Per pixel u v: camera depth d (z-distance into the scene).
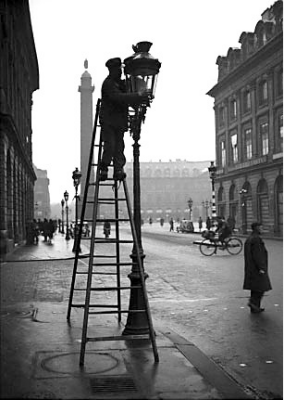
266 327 8.56
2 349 6.70
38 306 10.30
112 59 7.34
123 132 7.55
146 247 31.55
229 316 9.55
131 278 7.39
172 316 9.62
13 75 32.47
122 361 6.09
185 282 14.56
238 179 49.50
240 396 4.93
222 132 54.16
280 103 40.78
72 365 5.93
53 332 7.74
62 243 37.22
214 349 7.18
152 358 6.24
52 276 16.11
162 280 15.08
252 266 9.79
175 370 5.74
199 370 5.74
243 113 48.66
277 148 41.62
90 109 84.31
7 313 9.48
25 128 45.44
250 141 47.56
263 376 6.00
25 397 4.87
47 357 6.29
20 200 37.53
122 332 7.45
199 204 148.88
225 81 51.69
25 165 44.34
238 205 49.56
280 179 41.25
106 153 7.32
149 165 158.00
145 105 7.10
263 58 43.25
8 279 15.36
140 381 5.36
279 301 11.02
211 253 25.06
